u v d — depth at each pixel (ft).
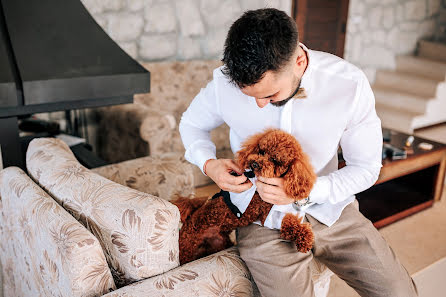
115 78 7.00
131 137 8.82
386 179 7.78
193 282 3.33
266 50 2.88
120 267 3.40
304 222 3.73
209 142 4.36
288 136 3.33
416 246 7.58
